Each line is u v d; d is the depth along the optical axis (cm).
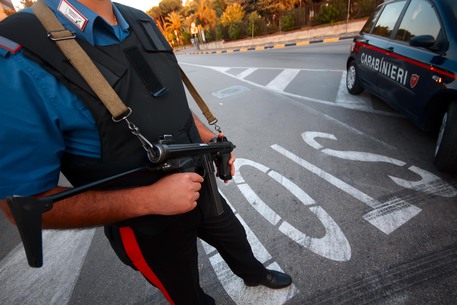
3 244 261
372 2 1436
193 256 111
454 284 153
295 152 324
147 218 90
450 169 238
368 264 174
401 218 204
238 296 169
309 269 177
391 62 332
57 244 240
